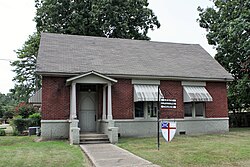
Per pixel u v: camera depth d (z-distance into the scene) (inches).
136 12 1603.1
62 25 1549.0
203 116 930.7
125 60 906.1
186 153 500.7
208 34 1250.0
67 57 847.1
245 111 1397.6
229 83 1224.8
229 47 1154.0
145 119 858.8
